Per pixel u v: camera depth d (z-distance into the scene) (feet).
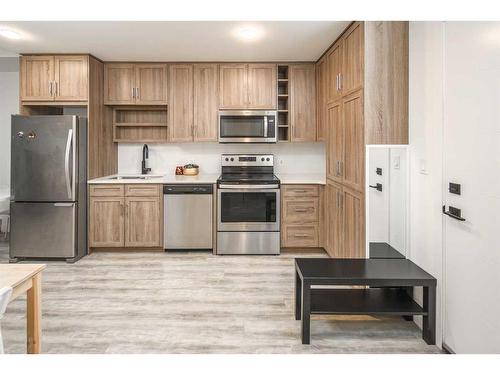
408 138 10.63
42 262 15.02
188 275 13.42
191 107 17.08
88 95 15.62
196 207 16.14
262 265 14.67
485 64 6.76
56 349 8.31
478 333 7.06
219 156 18.34
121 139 17.83
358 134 11.25
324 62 15.66
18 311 10.30
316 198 16.30
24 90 15.65
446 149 8.29
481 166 6.93
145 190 16.07
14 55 16.15
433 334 8.40
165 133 17.99
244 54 15.83
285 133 18.11
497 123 6.42
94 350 8.27
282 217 16.30
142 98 16.99
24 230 14.88
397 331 9.23
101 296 11.43
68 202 14.85
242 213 16.08
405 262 9.61
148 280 12.89
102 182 15.78
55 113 17.16
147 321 9.75
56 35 13.28
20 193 14.76
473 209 7.21
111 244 16.08
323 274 8.58
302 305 8.50
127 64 16.92
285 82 17.61
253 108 17.12
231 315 10.13
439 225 8.59
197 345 8.54
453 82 7.95
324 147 18.35
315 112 17.20
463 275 7.60
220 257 15.80
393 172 10.61
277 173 18.37
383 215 10.71
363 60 10.69
